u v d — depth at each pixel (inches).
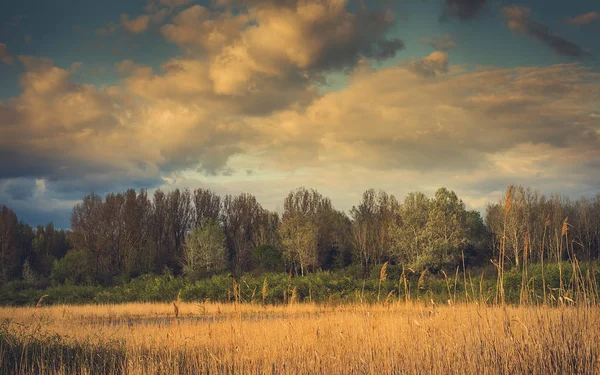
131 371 395.2
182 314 970.1
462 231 1968.5
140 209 2696.9
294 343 445.7
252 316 847.7
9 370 410.0
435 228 1895.9
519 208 1432.1
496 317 429.1
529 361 364.2
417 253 1873.8
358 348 424.5
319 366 392.2
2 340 466.9
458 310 477.1
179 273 2456.9
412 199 2016.5
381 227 2260.1
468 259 2016.5
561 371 352.2
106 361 442.9
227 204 2933.1
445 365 378.0
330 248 2440.9
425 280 1173.7
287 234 2134.6
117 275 2269.9
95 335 524.7
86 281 1851.6
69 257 1930.4
